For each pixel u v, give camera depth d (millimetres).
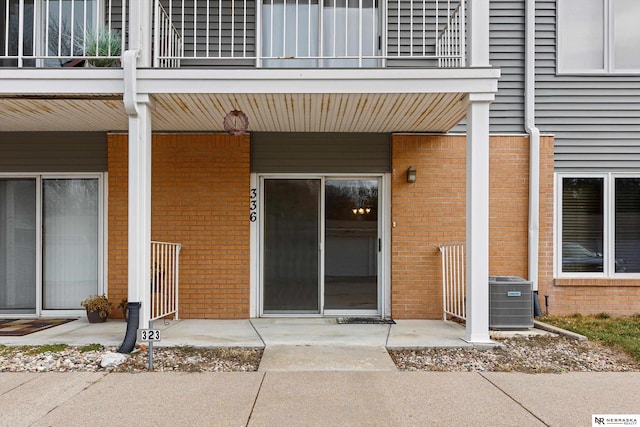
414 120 6480
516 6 7355
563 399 4098
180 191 7066
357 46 7176
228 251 7062
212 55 7117
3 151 7094
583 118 7383
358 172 7148
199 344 5504
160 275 6648
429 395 4180
